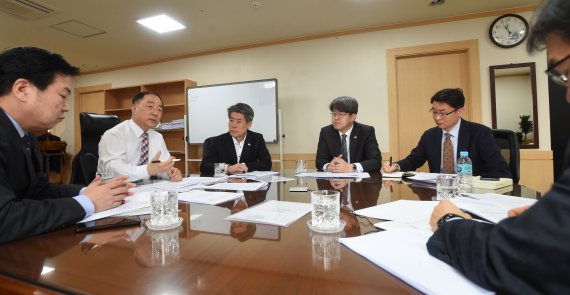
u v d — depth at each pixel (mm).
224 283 398
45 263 477
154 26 3355
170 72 4391
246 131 2557
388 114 3436
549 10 395
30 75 783
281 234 617
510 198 924
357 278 409
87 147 2002
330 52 3646
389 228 634
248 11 3053
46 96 809
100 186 858
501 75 3045
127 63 4582
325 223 659
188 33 3564
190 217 769
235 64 4047
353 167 1897
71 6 2885
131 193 1054
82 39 3666
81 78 4953
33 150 946
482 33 3121
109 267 456
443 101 1896
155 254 509
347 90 3584
